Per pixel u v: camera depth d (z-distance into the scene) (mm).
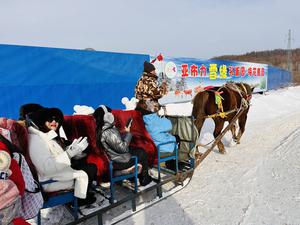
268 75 20109
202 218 3500
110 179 3311
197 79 12289
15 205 2139
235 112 6688
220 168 5355
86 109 5184
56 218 3508
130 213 3580
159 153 3926
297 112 13070
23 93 6473
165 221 3447
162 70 10445
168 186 4508
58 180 2867
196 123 5680
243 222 3350
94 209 3449
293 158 5641
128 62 8734
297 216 3426
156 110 4855
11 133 2707
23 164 2350
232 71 15094
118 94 8500
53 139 2990
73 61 7371
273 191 4176
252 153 6301
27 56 6516
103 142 3482
